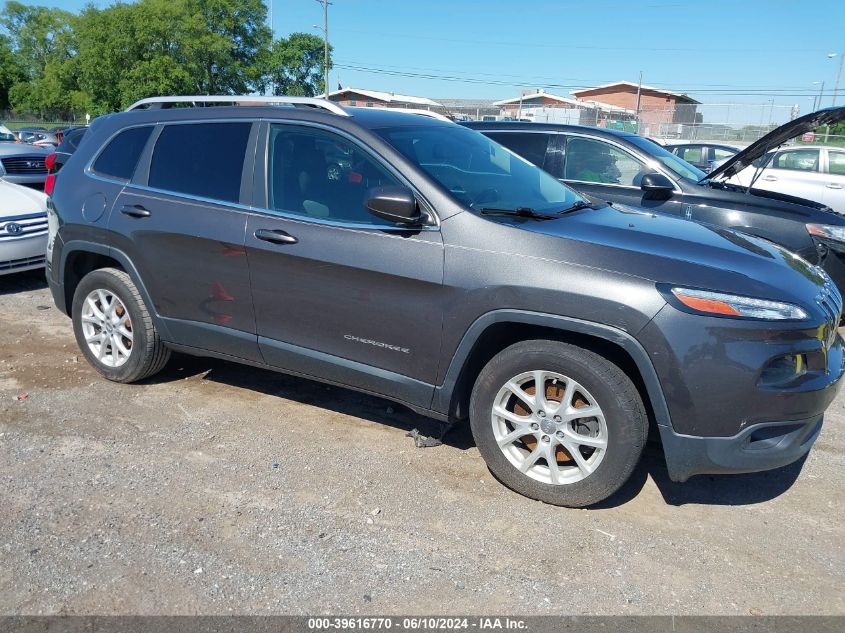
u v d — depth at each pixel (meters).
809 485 3.69
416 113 4.70
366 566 2.95
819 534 3.26
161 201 4.21
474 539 3.15
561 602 2.77
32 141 30.56
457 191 3.54
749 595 2.83
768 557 3.08
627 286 3.03
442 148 3.94
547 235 3.27
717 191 6.25
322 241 3.64
